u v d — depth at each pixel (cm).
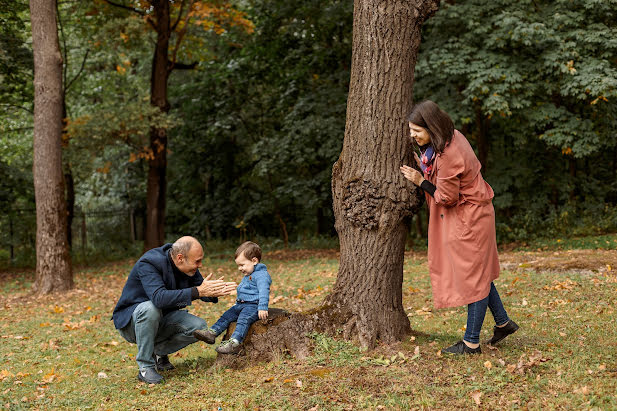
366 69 460
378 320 465
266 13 1783
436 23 1329
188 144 2227
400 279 480
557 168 1661
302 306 766
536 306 646
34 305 980
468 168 412
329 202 1952
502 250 1409
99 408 394
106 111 1584
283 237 2245
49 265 1127
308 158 1723
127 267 1556
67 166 1698
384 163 458
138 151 1786
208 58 1950
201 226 2273
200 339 446
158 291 438
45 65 1130
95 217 2205
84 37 1845
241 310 467
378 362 426
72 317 820
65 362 555
